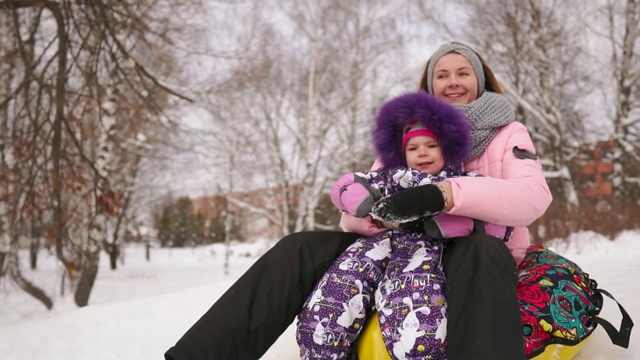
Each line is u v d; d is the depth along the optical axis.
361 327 1.85
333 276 1.87
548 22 17.66
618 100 19.12
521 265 2.18
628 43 18.81
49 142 7.91
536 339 1.82
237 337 1.81
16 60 8.38
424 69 2.74
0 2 7.41
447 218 1.85
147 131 12.80
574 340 1.84
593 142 19.69
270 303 1.86
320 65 19.81
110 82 9.35
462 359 1.54
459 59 2.54
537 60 17.53
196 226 44.22
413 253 1.89
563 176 16.78
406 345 1.67
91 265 9.66
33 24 7.93
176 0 10.22
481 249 1.69
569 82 18.81
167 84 10.66
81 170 8.72
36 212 8.10
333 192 2.12
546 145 19.06
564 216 10.58
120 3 8.35
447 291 1.70
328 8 19.38
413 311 1.70
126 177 18.31
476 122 2.21
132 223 20.88
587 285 2.08
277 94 20.47
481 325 1.53
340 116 20.00
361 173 2.14
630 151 18.84
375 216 1.82
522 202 1.87
